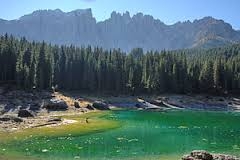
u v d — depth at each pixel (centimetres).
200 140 7288
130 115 13062
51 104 13725
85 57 19112
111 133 8106
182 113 14475
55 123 9350
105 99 17612
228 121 11150
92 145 6575
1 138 7062
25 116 10788
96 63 19238
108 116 12519
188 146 6612
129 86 19575
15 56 17050
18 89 15950
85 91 18625
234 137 7725
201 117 12612
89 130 8419
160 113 14275
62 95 16975
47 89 17225
